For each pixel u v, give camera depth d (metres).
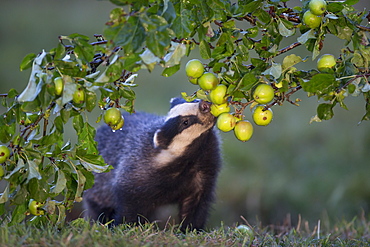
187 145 10.18
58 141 7.86
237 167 16.69
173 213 12.34
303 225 14.19
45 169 7.47
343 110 19.23
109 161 11.93
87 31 25.61
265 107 6.98
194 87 21.00
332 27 7.08
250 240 8.18
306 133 18.12
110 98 7.18
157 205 10.97
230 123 6.92
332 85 7.02
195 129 9.97
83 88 6.84
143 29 6.16
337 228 10.86
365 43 7.29
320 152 16.97
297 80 7.25
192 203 10.91
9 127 7.40
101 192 11.91
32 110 6.95
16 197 7.34
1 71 22.53
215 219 14.79
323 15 6.99
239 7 6.93
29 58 6.87
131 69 6.60
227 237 8.42
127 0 6.14
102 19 26.62
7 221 8.70
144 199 10.77
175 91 20.86
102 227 8.10
